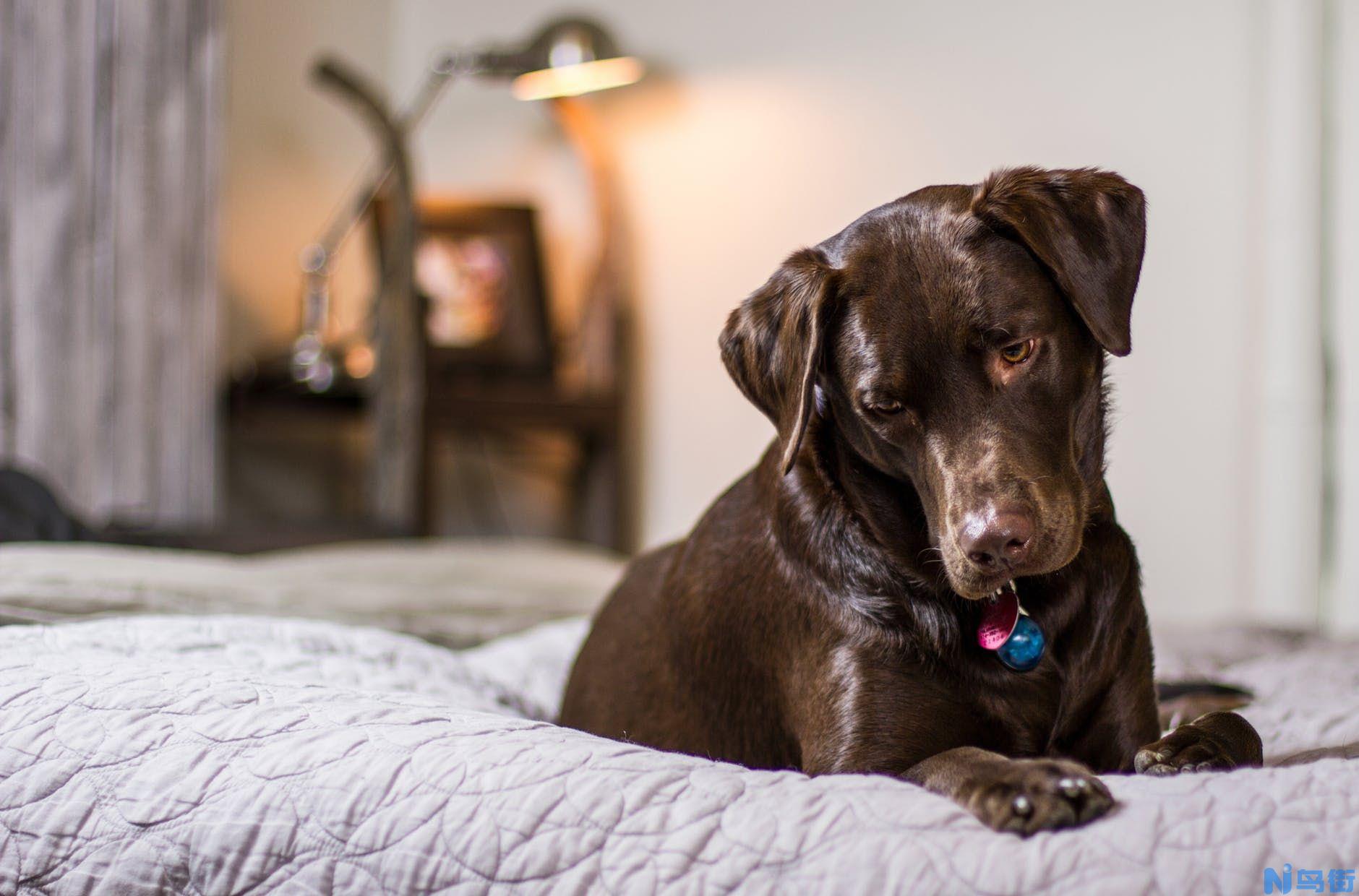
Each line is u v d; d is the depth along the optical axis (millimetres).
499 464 5676
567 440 5523
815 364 1431
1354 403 4266
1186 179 4438
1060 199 1444
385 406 4617
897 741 1438
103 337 3975
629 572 2156
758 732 1660
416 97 5805
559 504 5570
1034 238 1386
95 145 3965
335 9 5559
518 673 2348
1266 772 1113
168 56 4215
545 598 3049
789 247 5082
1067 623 1487
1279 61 4258
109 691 1445
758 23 5152
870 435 1483
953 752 1242
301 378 4625
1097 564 1513
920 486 1431
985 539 1282
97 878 1267
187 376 4281
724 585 1714
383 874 1147
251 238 5203
